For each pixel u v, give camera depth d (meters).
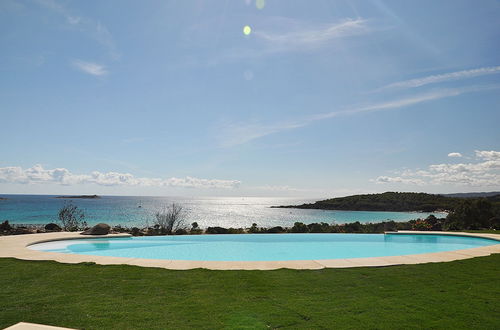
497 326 4.78
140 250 15.16
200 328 4.64
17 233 23.11
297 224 25.75
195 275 7.89
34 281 7.23
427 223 25.39
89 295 6.23
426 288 6.87
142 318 5.02
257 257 14.27
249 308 5.54
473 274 8.17
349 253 15.40
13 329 4.29
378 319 5.04
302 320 4.98
